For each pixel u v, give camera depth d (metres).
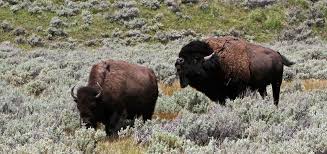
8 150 23.17
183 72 39.41
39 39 124.00
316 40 128.50
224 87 40.56
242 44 41.59
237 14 141.75
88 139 25.30
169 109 42.97
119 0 144.88
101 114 31.05
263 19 139.50
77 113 36.66
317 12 141.12
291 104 35.75
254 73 41.56
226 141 25.38
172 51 107.62
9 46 117.06
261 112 32.62
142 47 119.62
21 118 34.25
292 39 131.00
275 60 43.72
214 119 29.95
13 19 133.25
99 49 117.44
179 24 135.75
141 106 33.72
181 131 28.62
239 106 35.41
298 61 90.56
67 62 81.38
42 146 23.00
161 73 69.38
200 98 44.66
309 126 29.25
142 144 27.08
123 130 30.28
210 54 39.62
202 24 136.38
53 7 140.00
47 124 32.94
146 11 140.50
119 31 130.50
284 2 147.25
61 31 128.12
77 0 145.38
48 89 55.94
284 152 22.52
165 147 23.62
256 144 24.81
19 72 69.25
